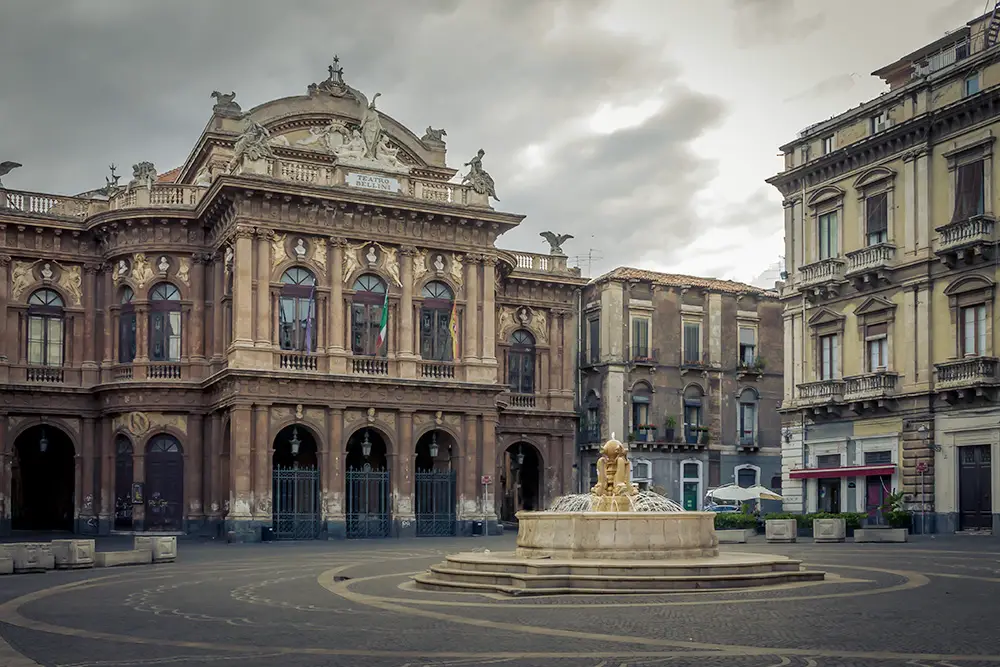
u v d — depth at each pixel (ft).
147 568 107.34
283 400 169.27
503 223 187.83
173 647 52.54
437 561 116.88
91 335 190.70
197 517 181.57
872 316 175.32
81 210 194.49
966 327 160.25
